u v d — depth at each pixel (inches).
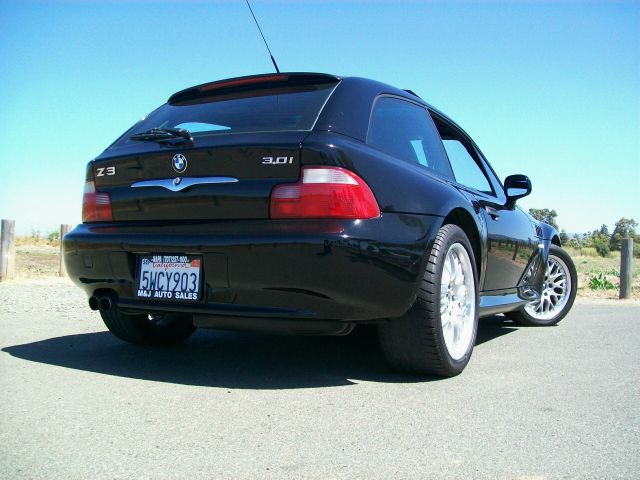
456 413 92.0
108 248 112.1
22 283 307.6
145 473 68.3
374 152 107.2
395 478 67.7
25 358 127.5
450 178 137.3
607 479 68.2
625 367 127.5
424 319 107.0
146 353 136.3
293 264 95.3
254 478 67.3
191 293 104.1
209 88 127.9
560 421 88.8
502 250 149.0
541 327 192.2
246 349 142.6
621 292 301.7
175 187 106.6
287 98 114.8
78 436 79.9
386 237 99.8
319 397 100.0
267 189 98.8
